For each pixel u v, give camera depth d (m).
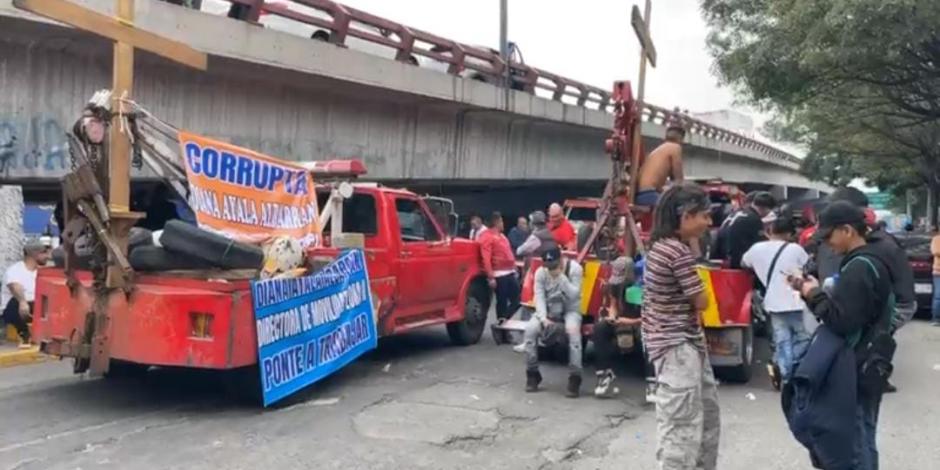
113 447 6.43
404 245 10.32
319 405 7.91
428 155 19.86
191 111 13.94
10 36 11.29
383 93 17.03
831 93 20.97
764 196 9.80
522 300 9.55
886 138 32.12
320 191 10.03
